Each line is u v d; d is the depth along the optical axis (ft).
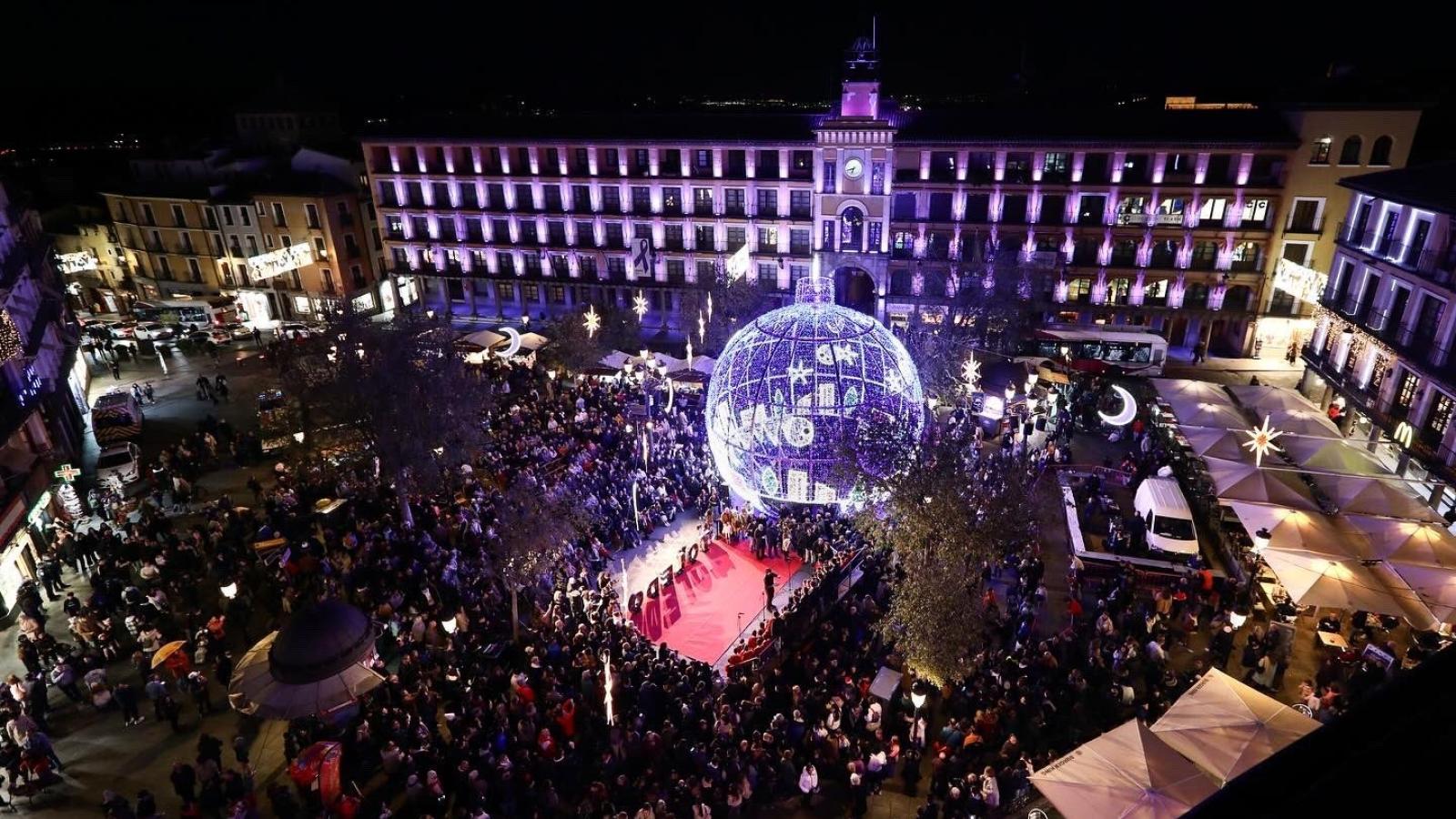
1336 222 174.19
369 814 68.33
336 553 98.17
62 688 81.82
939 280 191.31
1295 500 95.09
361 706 77.05
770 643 86.99
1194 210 180.34
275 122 268.82
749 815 69.10
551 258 228.63
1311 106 168.25
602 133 213.46
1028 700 75.15
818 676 80.43
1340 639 85.92
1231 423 115.96
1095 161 184.85
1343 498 95.40
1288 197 174.70
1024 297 168.66
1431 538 85.15
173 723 78.84
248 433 142.72
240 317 225.56
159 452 144.15
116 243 244.63
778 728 72.64
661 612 100.68
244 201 225.76
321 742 68.59
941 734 74.74
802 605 91.81
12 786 70.23
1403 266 123.13
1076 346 170.09
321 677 61.26
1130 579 93.30
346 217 229.66
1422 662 6.45
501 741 70.38
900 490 83.05
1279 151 172.86
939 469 83.30
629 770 71.41
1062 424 139.44
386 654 86.99
